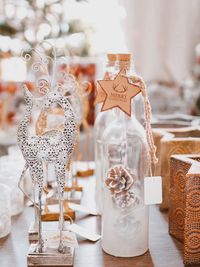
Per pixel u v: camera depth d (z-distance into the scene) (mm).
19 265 759
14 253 808
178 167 840
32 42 2102
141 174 804
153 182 758
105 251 802
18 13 2160
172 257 785
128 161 817
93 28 2346
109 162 830
